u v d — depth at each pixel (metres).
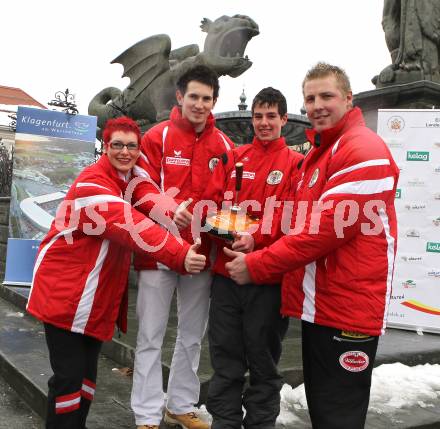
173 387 2.85
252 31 7.41
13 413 3.37
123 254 2.50
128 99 8.57
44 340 4.66
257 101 2.67
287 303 2.31
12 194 6.76
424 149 5.01
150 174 2.80
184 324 2.86
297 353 3.84
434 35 6.12
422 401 3.41
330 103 2.23
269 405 2.47
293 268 2.15
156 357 2.71
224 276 2.57
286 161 2.65
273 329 2.48
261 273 2.19
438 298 4.95
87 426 2.84
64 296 2.35
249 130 6.69
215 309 2.59
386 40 6.73
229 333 2.54
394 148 5.09
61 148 6.90
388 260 2.14
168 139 2.81
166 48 8.12
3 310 5.98
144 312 2.72
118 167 2.54
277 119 2.66
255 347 2.46
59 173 6.90
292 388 3.43
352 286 2.10
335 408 2.17
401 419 3.11
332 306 2.13
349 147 2.12
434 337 4.81
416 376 3.83
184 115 2.79
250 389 2.50
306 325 2.28
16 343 4.52
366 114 6.35
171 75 7.89
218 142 2.88
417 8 6.14
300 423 2.96
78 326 2.38
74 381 2.40
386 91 5.99
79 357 2.42
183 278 2.84
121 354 3.87
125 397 3.28
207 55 7.37
